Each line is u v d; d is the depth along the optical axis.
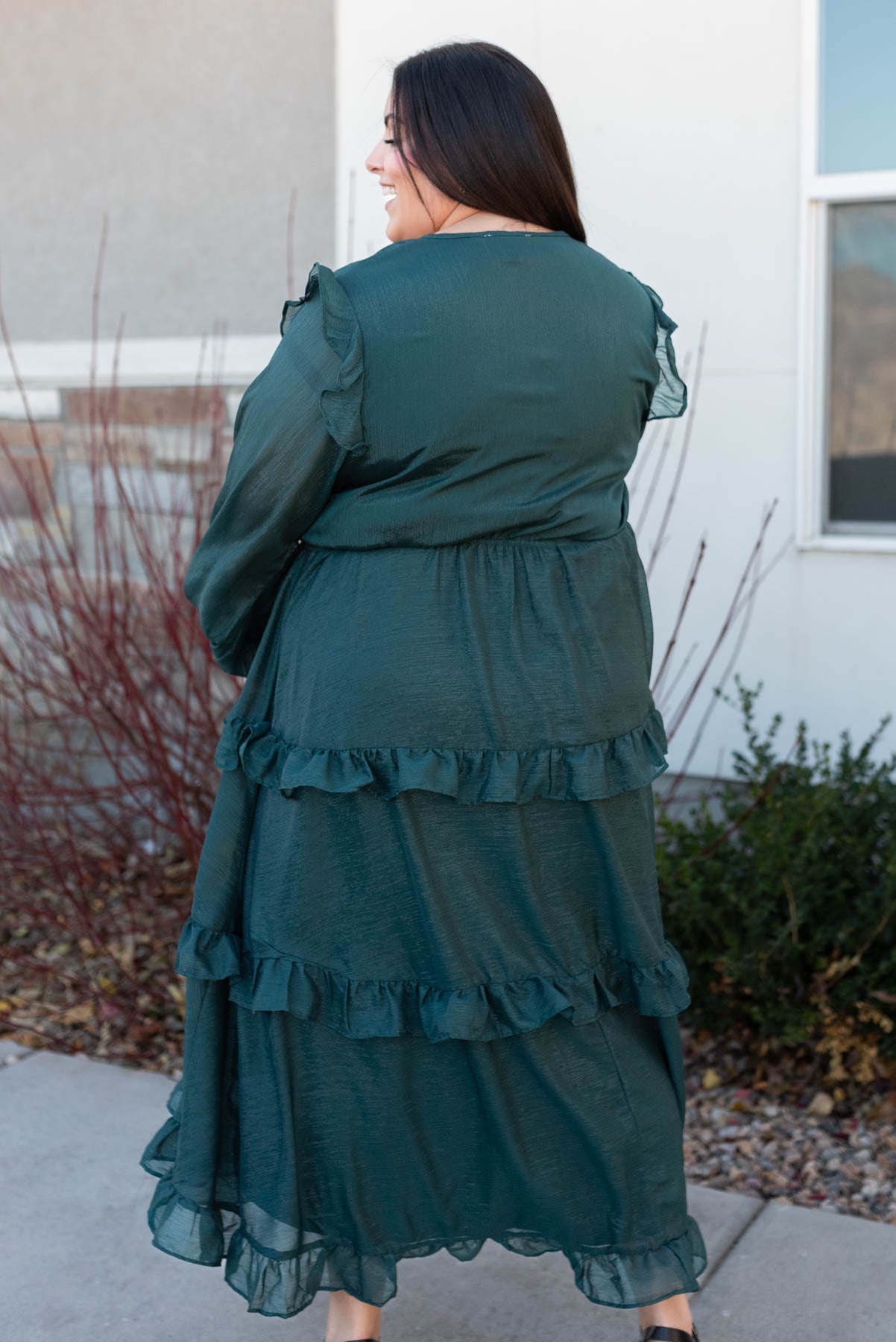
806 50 3.20
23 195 4.41
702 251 3.39
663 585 3.54
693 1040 3.07
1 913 3.85
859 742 3.38
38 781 3.90
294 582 1.57
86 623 3.60
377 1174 1.57
